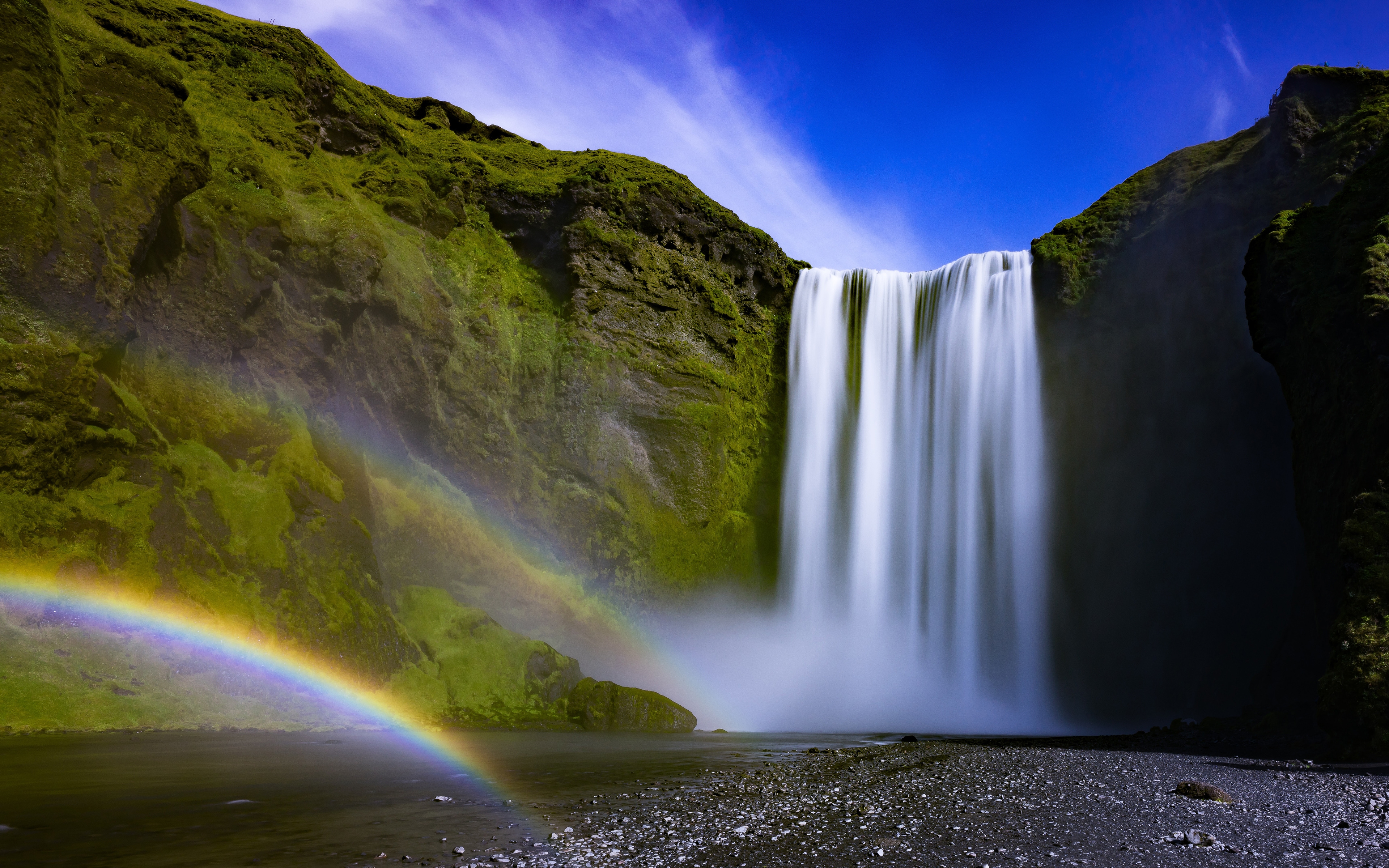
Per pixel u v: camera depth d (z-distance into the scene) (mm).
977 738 27609
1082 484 42312
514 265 43375
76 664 17672
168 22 34750
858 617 44500
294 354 29422
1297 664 28828
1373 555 19906
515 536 37031
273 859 6727
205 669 19812
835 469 46906
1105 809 10211
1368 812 10273
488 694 27703
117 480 21109
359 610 25422
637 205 46188
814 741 24359
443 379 36500
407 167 40750
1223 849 7738
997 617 42500
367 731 21422
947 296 46906
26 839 7238
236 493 24234
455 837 7781
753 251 50062
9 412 19141
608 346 42875
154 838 7441
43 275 21094
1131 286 42219
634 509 40938
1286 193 37719
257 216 29562
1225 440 38312
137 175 24469
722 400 45656
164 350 25219
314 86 38875
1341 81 38375
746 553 44625
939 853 7465
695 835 8102
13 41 21594
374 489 31297
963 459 44531
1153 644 39594
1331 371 25172
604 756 17391
